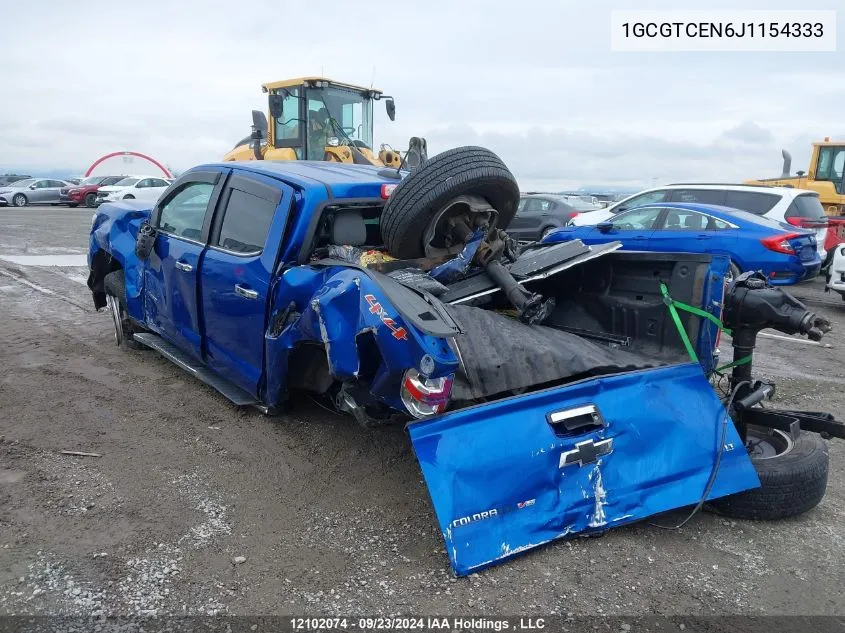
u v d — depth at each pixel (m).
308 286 3.80
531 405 3.18
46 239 16.22
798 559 3.23
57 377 5.40
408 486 3.79
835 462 4.45
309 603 2.78
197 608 2.72
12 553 3.02
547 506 3.10
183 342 5.07
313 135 12.32
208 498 3.60
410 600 2.81
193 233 4.93
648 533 3.40
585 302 4.49
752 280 3.78
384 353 3.15
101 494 3.59
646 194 13.55
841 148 17.02
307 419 4.67
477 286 4.05
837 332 8.78
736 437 3.53
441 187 3.92
